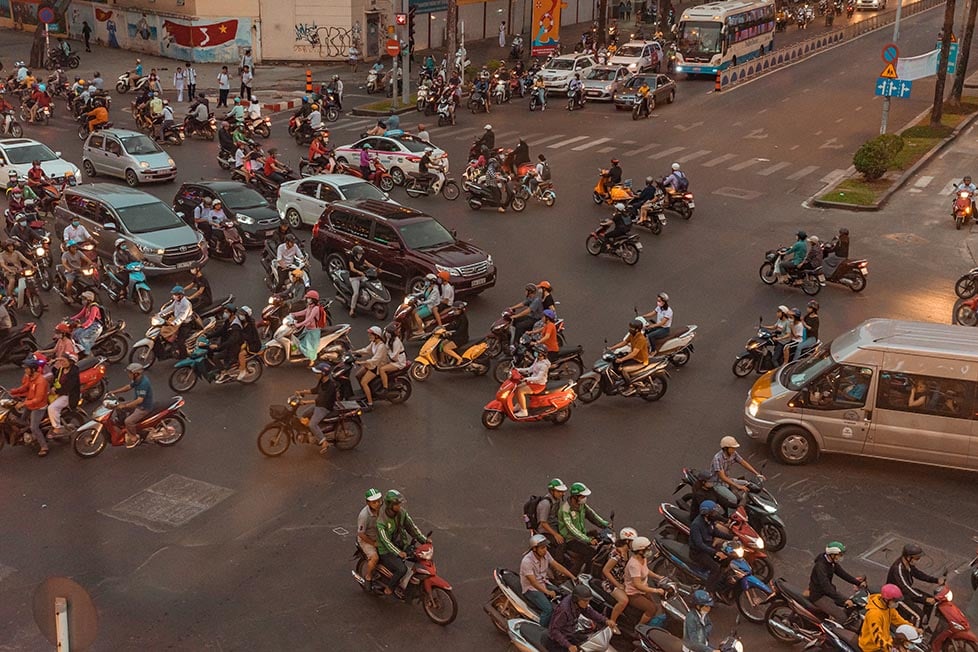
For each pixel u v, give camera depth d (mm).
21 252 23562
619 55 56312
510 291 23719
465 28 66812
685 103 48469
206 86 50125
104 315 19547
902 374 15109
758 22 60438
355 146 34781
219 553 12961
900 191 33281
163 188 32750
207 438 16281
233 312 18312
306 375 19125
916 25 78000
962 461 15062
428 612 11633
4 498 14289
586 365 19344
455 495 14516
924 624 11398
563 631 10195
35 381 15445
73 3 59969
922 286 24266
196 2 54719
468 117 44938
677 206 29734
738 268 25500
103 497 14367
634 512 14078
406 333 20375
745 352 18922
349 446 15836
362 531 11969
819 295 23578
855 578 11266
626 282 24344
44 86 41750
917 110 46688
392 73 49031
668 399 18078
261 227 26859
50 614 7395
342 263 24250
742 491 13164
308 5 55812
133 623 11492
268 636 11328
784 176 34938
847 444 15492
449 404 17797
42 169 30719
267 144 39219
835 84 53844
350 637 11344
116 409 15539
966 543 13555
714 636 11531
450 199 32312
